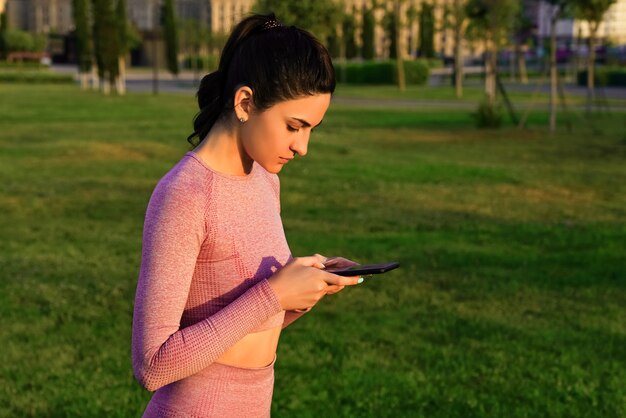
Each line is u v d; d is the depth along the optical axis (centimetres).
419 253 796
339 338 544
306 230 911
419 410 429
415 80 5991
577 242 852
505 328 568
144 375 162
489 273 721
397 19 5141
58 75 6366
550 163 1532
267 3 3241
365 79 6128
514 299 641
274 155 170
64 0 16462
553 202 1121
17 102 3562
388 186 1248
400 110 3102
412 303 629
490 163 1527
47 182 1274
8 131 2141
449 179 1322
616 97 3988
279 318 185
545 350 527
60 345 530
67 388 457
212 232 170
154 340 162
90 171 1409
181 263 166
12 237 870
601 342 540
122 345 532
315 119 170
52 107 3234
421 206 1083
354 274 172
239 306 166
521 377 477
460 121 2541
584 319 590
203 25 10569
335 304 626
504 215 1024
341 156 1633
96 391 454
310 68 165
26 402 437
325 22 3303
